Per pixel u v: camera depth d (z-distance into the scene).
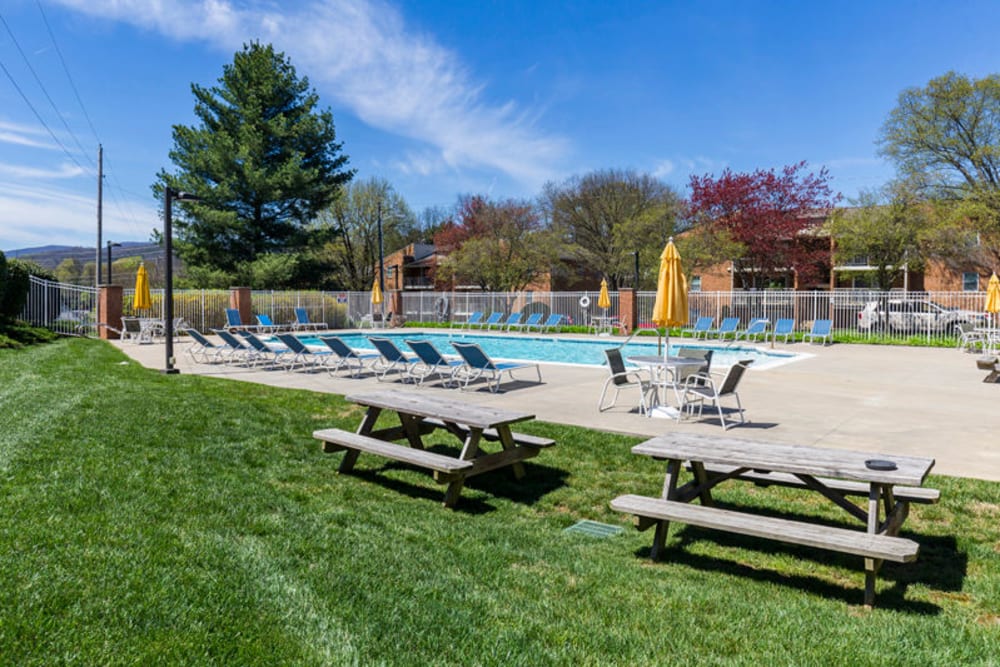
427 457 4.82
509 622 2.87
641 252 37.28
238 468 5.34
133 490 4.45
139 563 3.21
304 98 34.81
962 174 28.84
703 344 21.34
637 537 4.26
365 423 5.83
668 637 2.79
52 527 3.62
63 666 2.29
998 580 3.56
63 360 12.92
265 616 2.77
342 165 36.03
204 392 9.23
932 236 28.25
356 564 3.45
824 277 35.97
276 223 33.91
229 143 30.77
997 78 27.02
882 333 22.16
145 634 2.54
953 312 21.16
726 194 31.47
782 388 10.63
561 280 44.38
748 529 3.38
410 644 2.61
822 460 3.68
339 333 25.75
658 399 8.80
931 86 28.17
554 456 6.10
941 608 3.25
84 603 2.75
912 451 6.16
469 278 41.81
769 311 25.17
